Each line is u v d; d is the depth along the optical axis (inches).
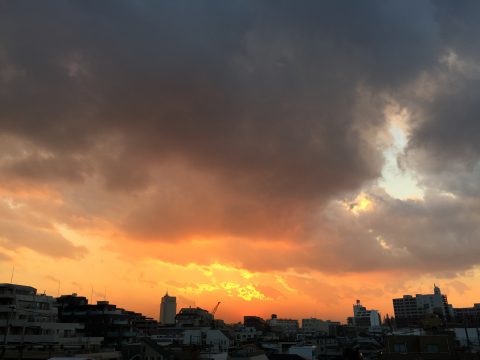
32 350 3100.4
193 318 7657.5
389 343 2960.1
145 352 3257.9
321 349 4515.3
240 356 3243.1
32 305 3747.5
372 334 5999.0
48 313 3826.3
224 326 7539.4
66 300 5452.8
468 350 3024.1
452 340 2861.7
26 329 3437.5
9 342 3257.9
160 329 6299.2
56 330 3666.3
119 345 4156.0
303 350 4065.0
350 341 5034.5
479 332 3467.0
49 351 3056.1
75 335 3880.4
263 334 7411.4
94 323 4785.9
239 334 6801.2
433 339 2871.6
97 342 3887.8
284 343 4990.2
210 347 4429.1
